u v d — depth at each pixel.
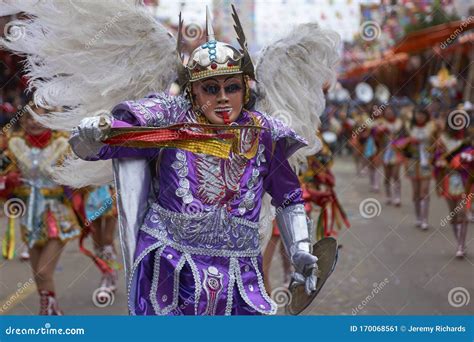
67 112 3.54
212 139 3.11
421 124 9.54
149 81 3.55
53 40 3.43
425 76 16.52
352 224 8.89
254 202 3.24
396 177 11.08
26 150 5.42
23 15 3.60
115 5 3.42
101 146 2.95
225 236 3.14
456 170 7.76
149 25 3.48
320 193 6.17
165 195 3.14
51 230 5.31
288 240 3.38
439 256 7.12
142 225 3.13
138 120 3.05
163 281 3.07
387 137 12.20
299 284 3.34
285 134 3.35
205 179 3.14
